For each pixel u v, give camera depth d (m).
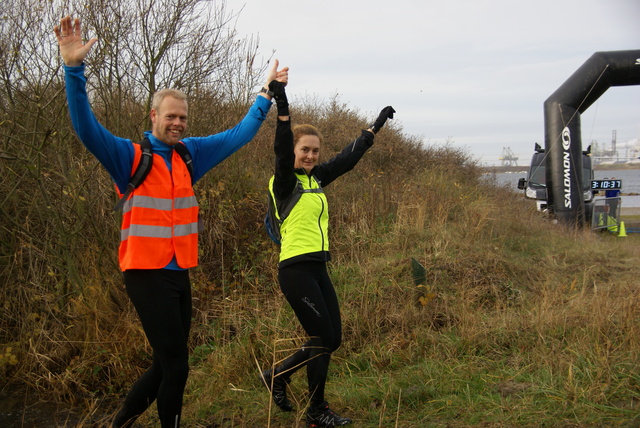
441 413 3.33
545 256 7.25
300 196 3.28
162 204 2.74
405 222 7.05
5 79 4.62
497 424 3.10
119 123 5.18
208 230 5.89
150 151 2.75
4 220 4.92
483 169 13.65
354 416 3.45
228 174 6.57
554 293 5.18
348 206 7.36
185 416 3.58
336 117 11.73
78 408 3.88
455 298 5.24
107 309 4.63
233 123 6.44
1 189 4.80
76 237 4.96
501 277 5.89
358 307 4.95
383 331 4.70
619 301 4.68
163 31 5.42
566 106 12.13
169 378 2.76
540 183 14.04
